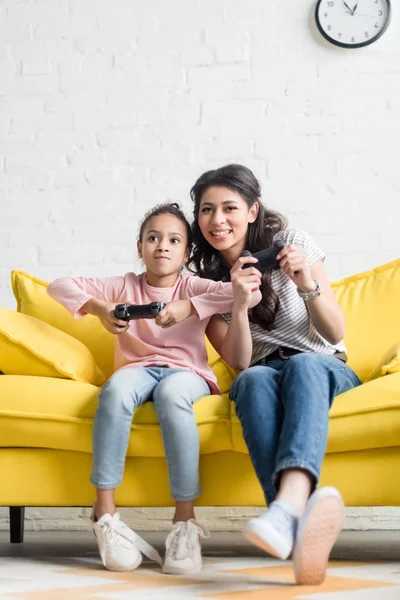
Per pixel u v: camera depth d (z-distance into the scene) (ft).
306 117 9.39
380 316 7.06
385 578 4.78
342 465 5.44
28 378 5.96
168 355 6.13
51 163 9.69
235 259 6.73
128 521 8.80
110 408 5.35
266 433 4.92
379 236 9.14
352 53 9.40
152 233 6.39
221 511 8.75
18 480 5.74
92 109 9.72
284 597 4.05
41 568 5.32
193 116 9.57
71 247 9.55
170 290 6.45
